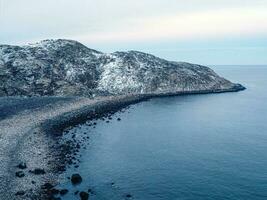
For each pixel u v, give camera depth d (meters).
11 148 74.25
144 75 183.12
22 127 93.50
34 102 126.88
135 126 107.88
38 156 71.38
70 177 61.97
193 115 127.31
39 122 101.00
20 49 170.12
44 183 58.22
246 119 119.62
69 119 109.75
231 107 146.00
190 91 186.25
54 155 72.94
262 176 63.28
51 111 116.94
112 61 188.75
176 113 131.00
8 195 52.34
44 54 174.00
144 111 134.50
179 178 62.53
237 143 86.75
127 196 54.84
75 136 92.19
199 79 198.62
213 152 78.81
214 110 138.12
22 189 54.78
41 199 51.94
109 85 173.88
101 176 63.22
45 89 150.25
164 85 182.75
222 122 114.56
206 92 189.38
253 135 95.44
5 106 115.88
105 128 104.25
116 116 123.50
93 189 57.25
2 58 158.62
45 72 159.62
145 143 87.56
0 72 148.25
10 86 143.75
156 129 104.12
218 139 91.31
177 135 96.50
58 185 58.22
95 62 187.88
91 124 108.50
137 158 74.62
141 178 62.59
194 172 65.56
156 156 76.19
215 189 57.62
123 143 87.31
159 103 153.75
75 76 171.25
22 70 154.62
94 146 83.56
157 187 58.50
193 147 83.44
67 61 177.88
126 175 64.06
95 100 146.75
